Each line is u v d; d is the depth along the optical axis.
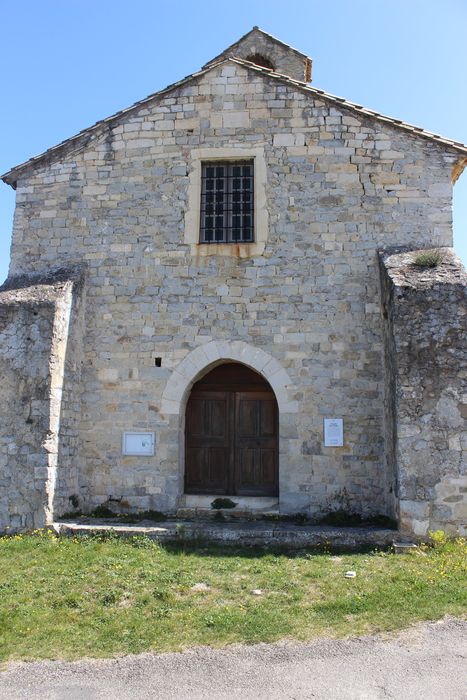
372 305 9.45
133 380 9.70
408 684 4.35
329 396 9.28
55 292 9.26
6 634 5.25
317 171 9.89
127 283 9.95
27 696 4.30
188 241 9.91
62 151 10.48
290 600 5.93
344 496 9.02
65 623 5.48
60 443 8.98
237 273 9.75
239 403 10.28
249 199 10.12
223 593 6.16
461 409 7.77
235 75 10.29
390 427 8.61
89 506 9.48
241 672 4.57
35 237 10.32
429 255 8.80
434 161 9.80
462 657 4.73
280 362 9.45
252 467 10.09
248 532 7.93
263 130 10.08
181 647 5.01
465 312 8.00
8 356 8.90
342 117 9.99
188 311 9.75
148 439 9.52
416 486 7.71
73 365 9.48
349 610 5.62
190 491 10.06
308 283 9.60
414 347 7.95
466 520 7.58
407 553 7.40
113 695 4.30
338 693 4.25
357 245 9.66
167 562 7.09
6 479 8.61
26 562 7.14
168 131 10.28
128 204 10.17
